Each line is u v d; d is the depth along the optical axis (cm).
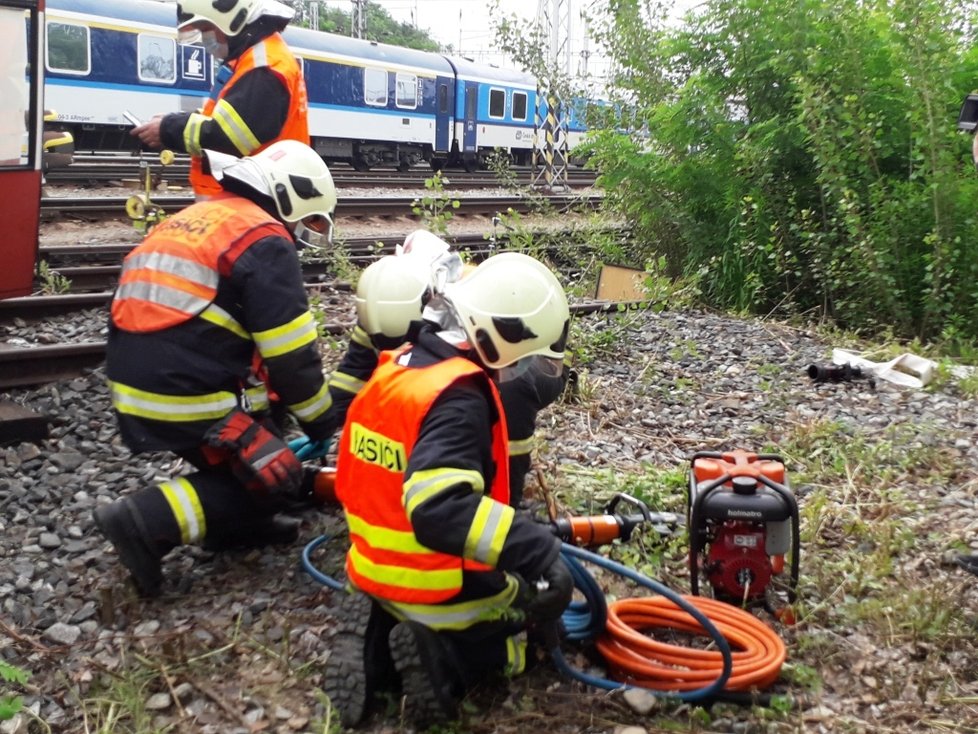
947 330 841
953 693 351
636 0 1202
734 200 1019
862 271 882
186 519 393
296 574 418
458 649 328
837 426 608
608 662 358
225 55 530
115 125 2119
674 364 756
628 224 1202
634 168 1090
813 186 988
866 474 548
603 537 405
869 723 335
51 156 1455
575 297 958
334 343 679
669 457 573
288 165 410
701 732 325
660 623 379
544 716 331
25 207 689
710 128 1048
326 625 376
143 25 2133
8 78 664
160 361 384
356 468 321
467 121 3086
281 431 495
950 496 518
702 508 382
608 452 572
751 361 772
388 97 2778
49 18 1978
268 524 437
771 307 1003
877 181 902
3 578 405
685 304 973
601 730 327
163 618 385
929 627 385
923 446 584
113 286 892
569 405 644
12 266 689
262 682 348
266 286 385
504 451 312
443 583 310
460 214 1677
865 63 952
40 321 746
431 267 408
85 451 538
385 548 313
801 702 343
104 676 350
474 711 333
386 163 2930
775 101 1033
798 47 986
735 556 385
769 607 401
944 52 876
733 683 336
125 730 326
